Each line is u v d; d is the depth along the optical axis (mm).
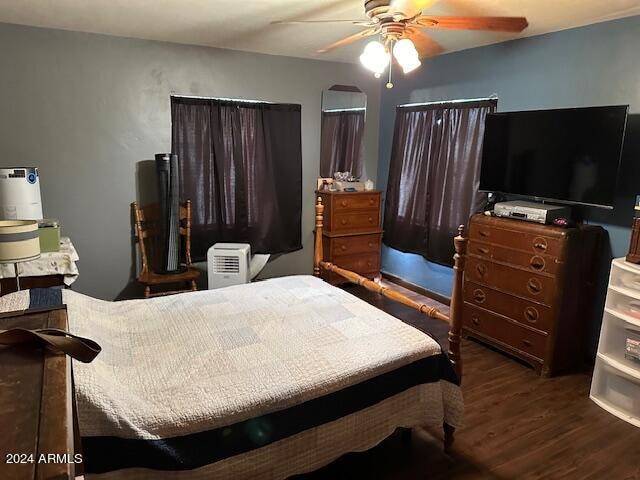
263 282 2980
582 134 2881
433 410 2096
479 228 3354
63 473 617
